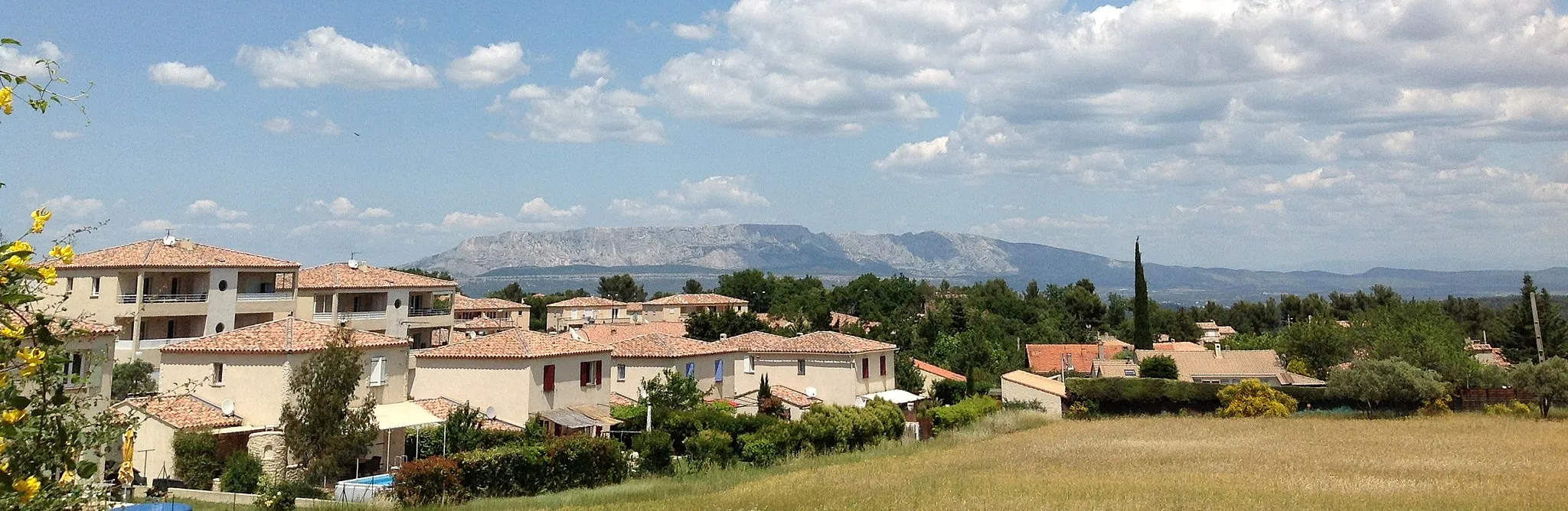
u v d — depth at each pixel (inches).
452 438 1654.8
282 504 1234.6
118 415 534.9
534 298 6825.8
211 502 1322.6
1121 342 5251.0
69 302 2311.8
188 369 1697.8
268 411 1633.9
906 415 2546.8
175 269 2415.1
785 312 6117.1
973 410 2591.0
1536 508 1154.0
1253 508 1141.1
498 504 1246.3
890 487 1350.9
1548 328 4574.3
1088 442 2081.7
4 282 302.5
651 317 5757.9
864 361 2748.5
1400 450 1887.3
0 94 303.1
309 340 1708.9
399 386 1875.0
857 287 6747.1
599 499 1291.8
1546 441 2030.0
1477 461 1699.1
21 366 335.0
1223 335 6166.3
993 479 1438.2
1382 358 3277.6
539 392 2003.0
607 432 2043.6
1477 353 4704.7
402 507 1221.7
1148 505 1160.8
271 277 2748.5
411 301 3257.9
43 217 319.3
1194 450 1908.2
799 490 1333.7
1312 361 3671.3
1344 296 7047.2
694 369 2578.7
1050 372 4308.6
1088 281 6815.9
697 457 1715.1
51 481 397.7
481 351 2027.6
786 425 1860.2
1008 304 6338.6
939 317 4936.0
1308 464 1662.2
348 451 1469.0
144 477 1380.4
